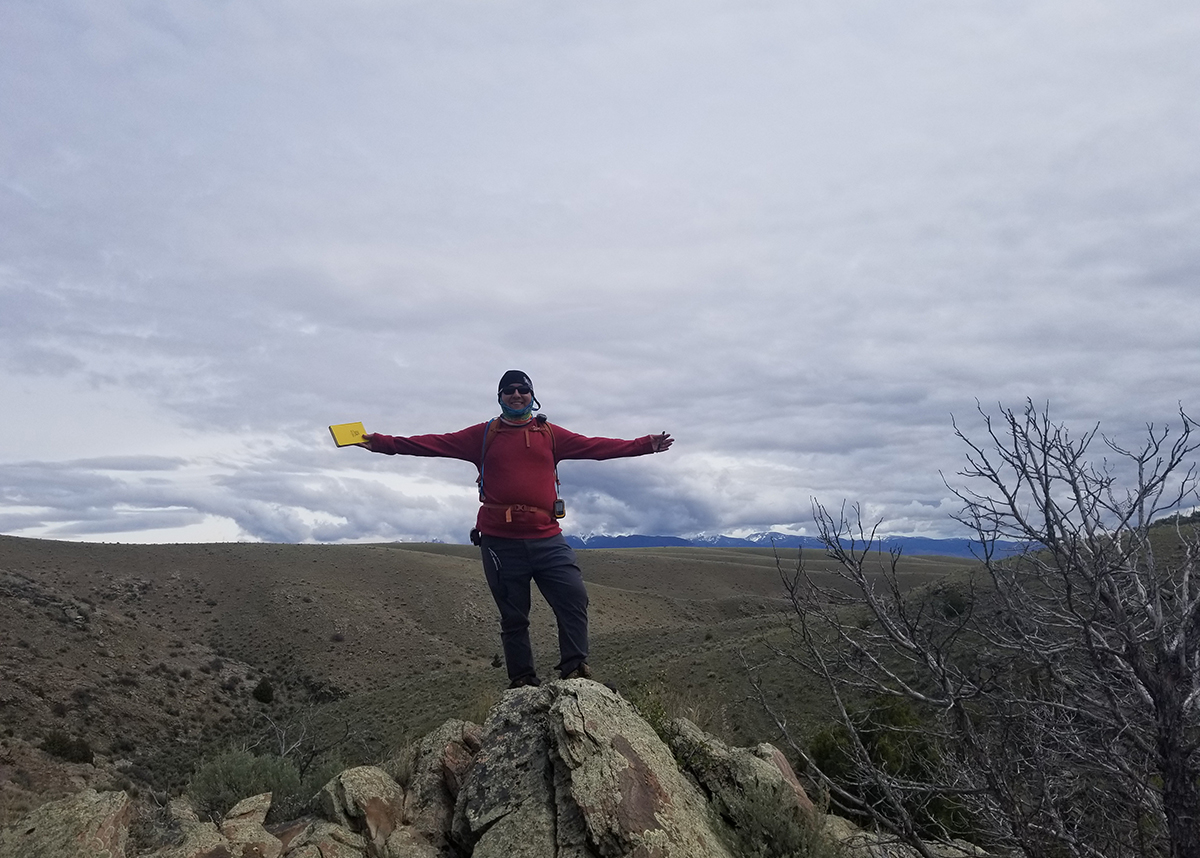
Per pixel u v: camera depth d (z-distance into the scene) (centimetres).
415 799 557
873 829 574
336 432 641
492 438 662
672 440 667
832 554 442
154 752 4362
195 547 9925
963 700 430
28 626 5150
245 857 485
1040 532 417
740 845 491
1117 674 430
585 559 13475
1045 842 426
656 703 681
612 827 424
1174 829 383
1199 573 439
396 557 10531
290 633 7394
